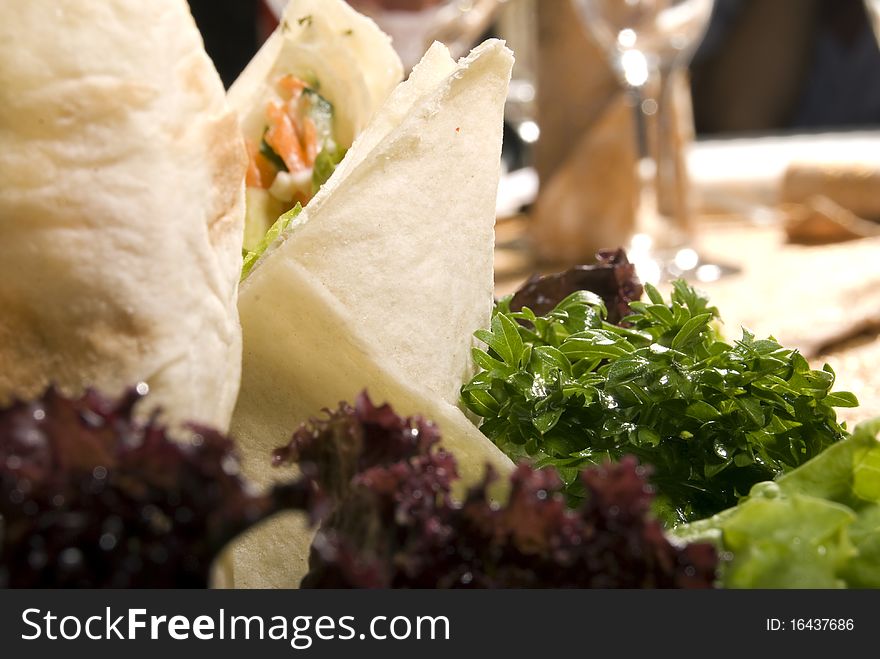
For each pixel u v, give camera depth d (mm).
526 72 1682
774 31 3354
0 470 328
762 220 1937
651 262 1564
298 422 521
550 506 384
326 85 846
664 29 1601
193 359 439
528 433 544
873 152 1916
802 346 1123
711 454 539
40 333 424
